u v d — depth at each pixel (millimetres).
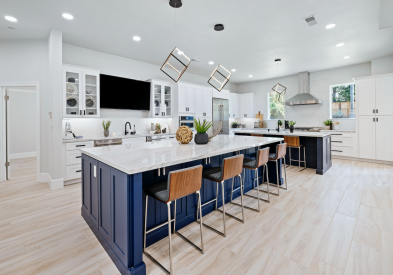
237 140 3258
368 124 5258
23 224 2334
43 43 3828
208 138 2818
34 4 2752
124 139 4410
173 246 1911
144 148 2422
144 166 1496
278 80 7496
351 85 6082
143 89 5137
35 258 1755
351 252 1771
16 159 6301
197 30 3584
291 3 2809
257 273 1550
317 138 4320
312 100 6105
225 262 1680
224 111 7289
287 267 1605
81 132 4414
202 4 2799
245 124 8508
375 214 2455
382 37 3986
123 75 4973
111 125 4832
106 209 1830
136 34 3717
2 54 3744
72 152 3744
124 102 4816
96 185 2027
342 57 5188
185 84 5832
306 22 3348
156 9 2916
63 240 2025
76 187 3623
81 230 2211
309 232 2105
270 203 2855
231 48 4477
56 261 1718
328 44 4312
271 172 3736
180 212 2240
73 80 3941
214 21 3273
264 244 1914
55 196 3191
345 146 5656
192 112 6047
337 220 2340
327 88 6367
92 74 4141
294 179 3971
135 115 5246
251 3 2793
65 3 2734
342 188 3414
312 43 4250
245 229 2186
